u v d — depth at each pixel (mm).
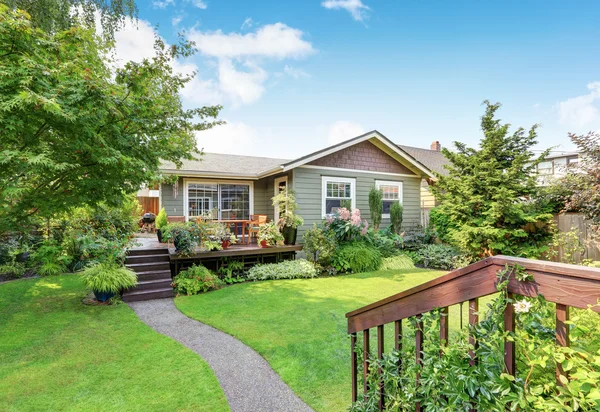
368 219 10078
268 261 8172
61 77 3908
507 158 7730
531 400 926
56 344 3674
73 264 7363
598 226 4977
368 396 1791
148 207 13188
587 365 907
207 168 9789
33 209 5031
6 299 5285
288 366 3168
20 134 4039
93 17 6293
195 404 2562
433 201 12922
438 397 1236
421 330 1415
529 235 7203
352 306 5074
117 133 4613
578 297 851
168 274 6301
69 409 2490
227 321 4434
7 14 3721
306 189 8906
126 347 3605
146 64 5035
